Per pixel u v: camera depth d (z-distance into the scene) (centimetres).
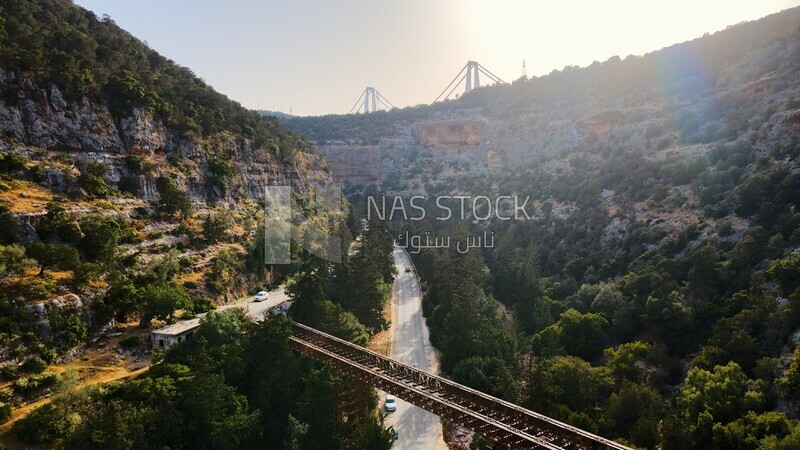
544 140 17562
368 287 7862
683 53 14638
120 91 7419
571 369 5334
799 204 6488
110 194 6375
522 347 7000
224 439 4028
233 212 8719
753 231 6475
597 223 9850
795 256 5609
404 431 5175
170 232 6812
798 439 3406
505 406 3853
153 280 5603
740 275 6144
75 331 4384
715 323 5816
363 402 4934
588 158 13988
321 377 4606
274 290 7950
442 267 9381
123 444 3416
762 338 5122
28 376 3816
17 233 4691
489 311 7794
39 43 6400
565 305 7944
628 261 8325
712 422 4194
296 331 5816
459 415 3847
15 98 5869
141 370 4409
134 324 5225
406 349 7425
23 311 4100
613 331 6794
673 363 5703
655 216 8719
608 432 4738
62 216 5150
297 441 4319
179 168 7962
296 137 15862
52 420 3441
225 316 5184
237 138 10294
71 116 6431
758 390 4400
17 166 5453
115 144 6944
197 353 4378
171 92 8762
